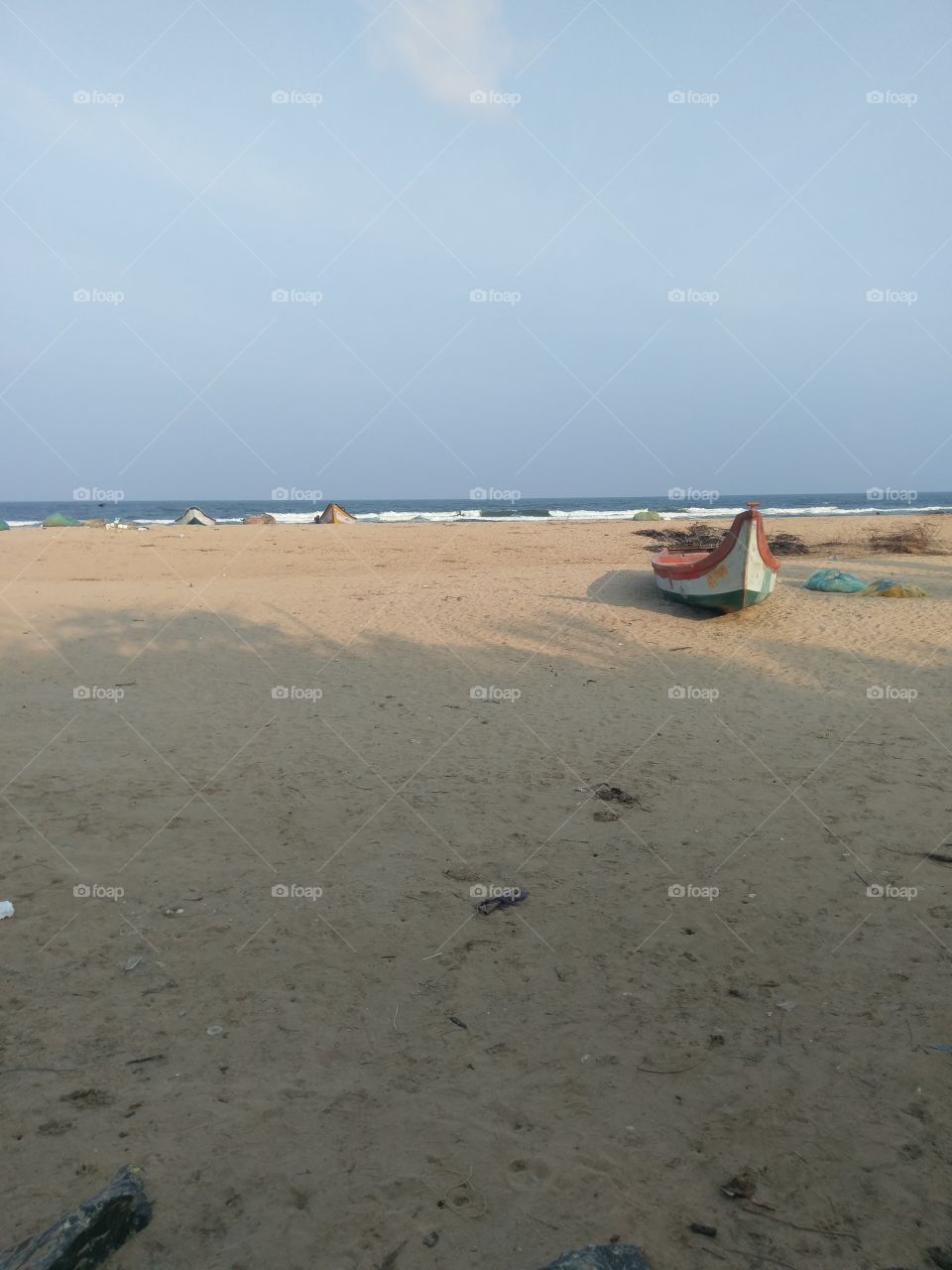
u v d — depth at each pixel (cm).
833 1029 441
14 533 3562
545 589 1986
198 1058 409
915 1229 318
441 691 1162
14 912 545
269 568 2573
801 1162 351
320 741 931
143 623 1603
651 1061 414
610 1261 288
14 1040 417
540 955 512
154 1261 297
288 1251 303
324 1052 417
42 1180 330
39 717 997
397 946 521
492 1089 391
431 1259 301
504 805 755
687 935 539
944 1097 389
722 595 1616
